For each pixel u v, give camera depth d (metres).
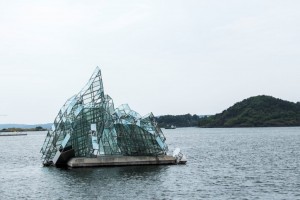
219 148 178.88
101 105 101.88
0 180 81.31
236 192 64.19
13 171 97.88
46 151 112.62
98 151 100.75
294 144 194.88
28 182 77.38
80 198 60.34
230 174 85.44
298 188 66.94
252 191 64.88
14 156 152.62
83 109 101.12
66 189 68.12
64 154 102.25
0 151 187.38
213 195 61.94
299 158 121.31
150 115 106.12
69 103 108.88
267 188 67.38
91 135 98.44
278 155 133.88
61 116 106.44
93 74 103.25
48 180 78.75
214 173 86.94
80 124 101.00
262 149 165.75
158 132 103.94
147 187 68.94
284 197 59.72
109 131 102.06
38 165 112.50
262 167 99.12
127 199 59.25
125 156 100.00
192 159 123.31
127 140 101.62
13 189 69.81
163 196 61.28
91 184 72.25
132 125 101.75
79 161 96.75
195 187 68.88
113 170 90.50
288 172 88.31
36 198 61.47
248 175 83.88
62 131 105.38
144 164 100.56
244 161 115.31
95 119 101.38
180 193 63.59
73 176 82.44
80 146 101.31
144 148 101.75
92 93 102.62
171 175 82.94
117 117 103.06
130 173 85.56
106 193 63.81
